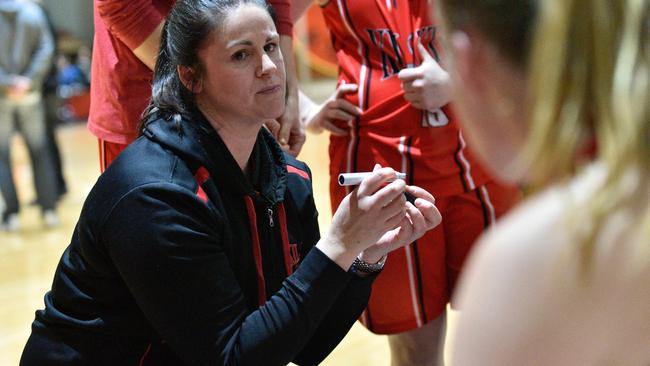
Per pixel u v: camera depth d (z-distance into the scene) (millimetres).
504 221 918
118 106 2176
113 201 1672
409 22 2312
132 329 1734
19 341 3631
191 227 1650
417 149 2312
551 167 841
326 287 1661
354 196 1675
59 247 5258
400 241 1865
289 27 2270
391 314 2391
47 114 6520
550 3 833
